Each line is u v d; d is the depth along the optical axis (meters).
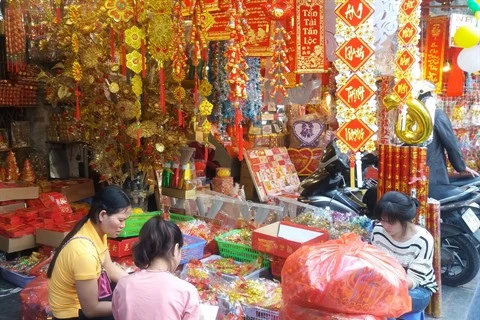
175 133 4.07
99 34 3.79
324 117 6.85
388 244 2.97
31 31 4.93
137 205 4.22
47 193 4.69
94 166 4.23
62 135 5.68
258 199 6.11
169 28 3.33
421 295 2.80
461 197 4.07
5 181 4.89
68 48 3.89
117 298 1.99
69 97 4.07
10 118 5.75
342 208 4.51
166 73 3.86
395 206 2.83
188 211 4.72
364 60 2.66
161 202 4.54
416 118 3.41
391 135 4.21
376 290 2.13
